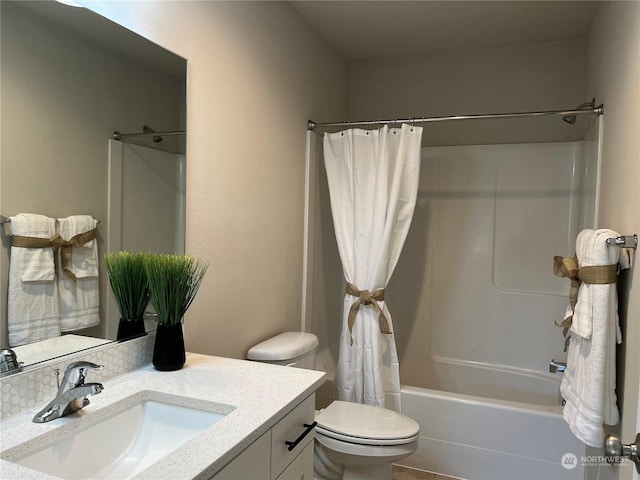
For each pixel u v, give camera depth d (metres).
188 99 1.59
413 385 3.15
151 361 1.42
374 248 2.26
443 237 3.10
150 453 1.12
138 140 1.38
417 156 2.27
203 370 1.36
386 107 3.19
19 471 0.77
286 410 1.11
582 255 1.64
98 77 1.24
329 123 2.68
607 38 2.06
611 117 1.94
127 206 1.35
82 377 1.04
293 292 2.45
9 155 1.02
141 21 1.39
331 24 2.58
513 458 2.18
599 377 1.49
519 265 2.94
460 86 3.04
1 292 1.00
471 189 3.03
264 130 2.09
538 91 2.87
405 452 1.74
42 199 1.10
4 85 1.01
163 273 1.30
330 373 2.92
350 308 2.30
